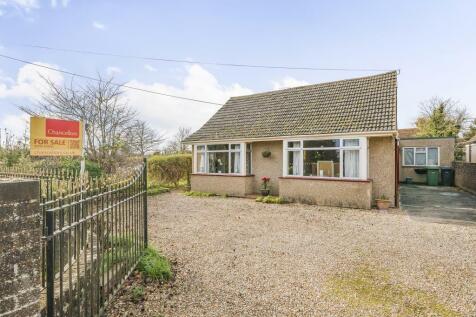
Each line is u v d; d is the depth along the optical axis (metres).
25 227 2.22
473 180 15.62
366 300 4.10
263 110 16.38
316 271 5.12
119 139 16.75
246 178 14.73
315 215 10.10
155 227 8.26
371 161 12.09
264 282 4.64
